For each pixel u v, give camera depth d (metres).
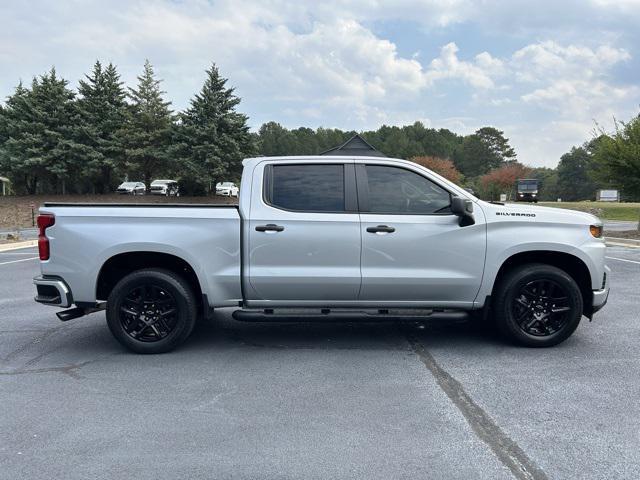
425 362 4.95
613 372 4.63
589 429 3.53
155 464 3.10
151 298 5.21
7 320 6.70
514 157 119.94
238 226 5.11
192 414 3.80
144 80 38.12
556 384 4.35
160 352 5.22
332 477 2.96
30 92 34.47
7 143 33.81
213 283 5.14
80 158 33.75
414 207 5.23
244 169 5.33
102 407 3.93
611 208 38.28
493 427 3.57
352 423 3.64
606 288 5.35
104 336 5.93
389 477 2.95
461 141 128.75
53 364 4.94
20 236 19.03
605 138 16.84
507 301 5.23
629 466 3.06
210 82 34.94
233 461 3.13
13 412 3.85
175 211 5.10
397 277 5.12
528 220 5.20
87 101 34.75
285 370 4.74
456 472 3.00
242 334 5.99
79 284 5.07
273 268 5.12
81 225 5.05
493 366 4.81
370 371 4.70
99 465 3.09
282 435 3.46
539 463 3.10
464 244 5.14
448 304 5.25
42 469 3.05
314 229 5.10
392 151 95.19
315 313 5.19
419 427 3.57
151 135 36.72
